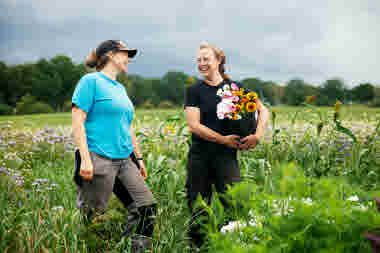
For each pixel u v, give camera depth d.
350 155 3.77
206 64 2.43
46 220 2.23
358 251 1.15
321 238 1.20
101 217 2.18
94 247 2.06
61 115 24.89
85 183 2.15
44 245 2.04
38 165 4.43
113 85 2.28
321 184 1.43
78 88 2.14
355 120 5.54
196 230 2.31
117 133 2.22
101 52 2.29
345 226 1.20
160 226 2.42
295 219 1.25
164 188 3.17
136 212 2.28
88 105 2.14
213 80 2.49
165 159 3.53
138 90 77.88
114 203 2.72
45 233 2.08
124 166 2.29
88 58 2.37
